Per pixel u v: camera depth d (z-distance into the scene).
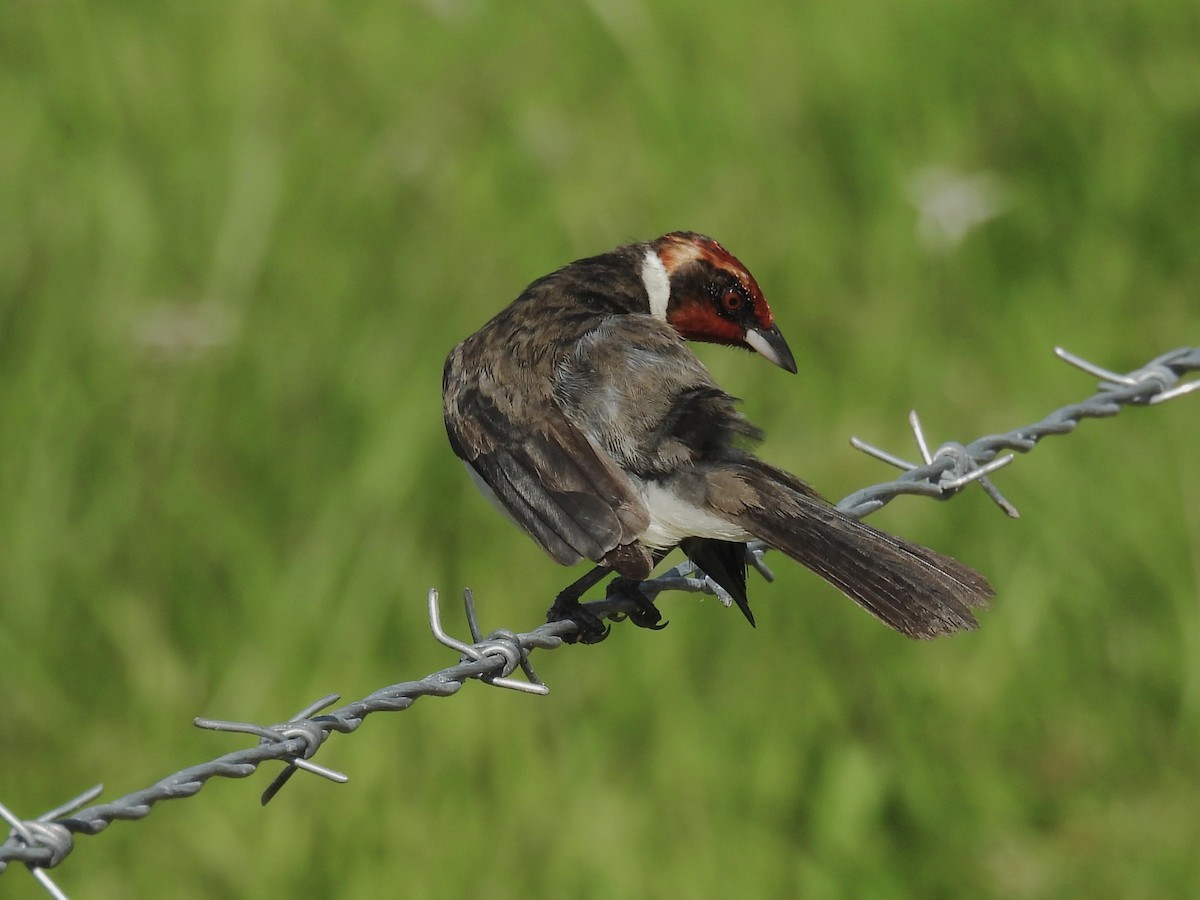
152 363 12.98
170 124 15.38
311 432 12.72
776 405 12.98
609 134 15.20
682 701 11.00
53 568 11.87
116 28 16.42
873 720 11.10
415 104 15.55
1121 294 14.05
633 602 8.76
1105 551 12.00
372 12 16.78
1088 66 16.08
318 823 10.44
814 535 8.12
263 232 14.21
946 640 11.45
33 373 13.05
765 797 10.62
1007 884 10.35
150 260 14.04
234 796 10.59
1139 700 11.25
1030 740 11.05
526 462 8.72
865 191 14.94
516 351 9.28
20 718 10.98
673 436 8.64
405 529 11.93
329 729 6.72
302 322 13.46
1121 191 15.02
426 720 10.91
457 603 11.57
